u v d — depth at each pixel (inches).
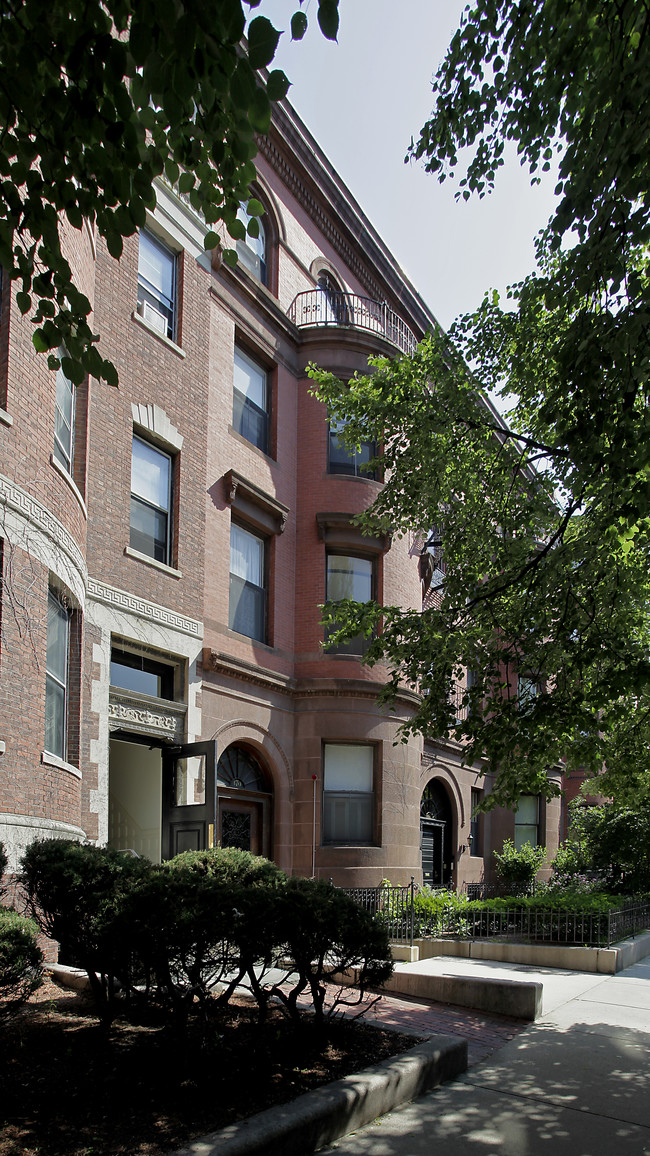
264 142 732.0
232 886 233.0
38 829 340.5
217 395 632.4
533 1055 306.7
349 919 257.0
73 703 437.1
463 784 956.6
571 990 437.4
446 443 433.4
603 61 255.0
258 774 660.1
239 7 155.9
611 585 347.3
